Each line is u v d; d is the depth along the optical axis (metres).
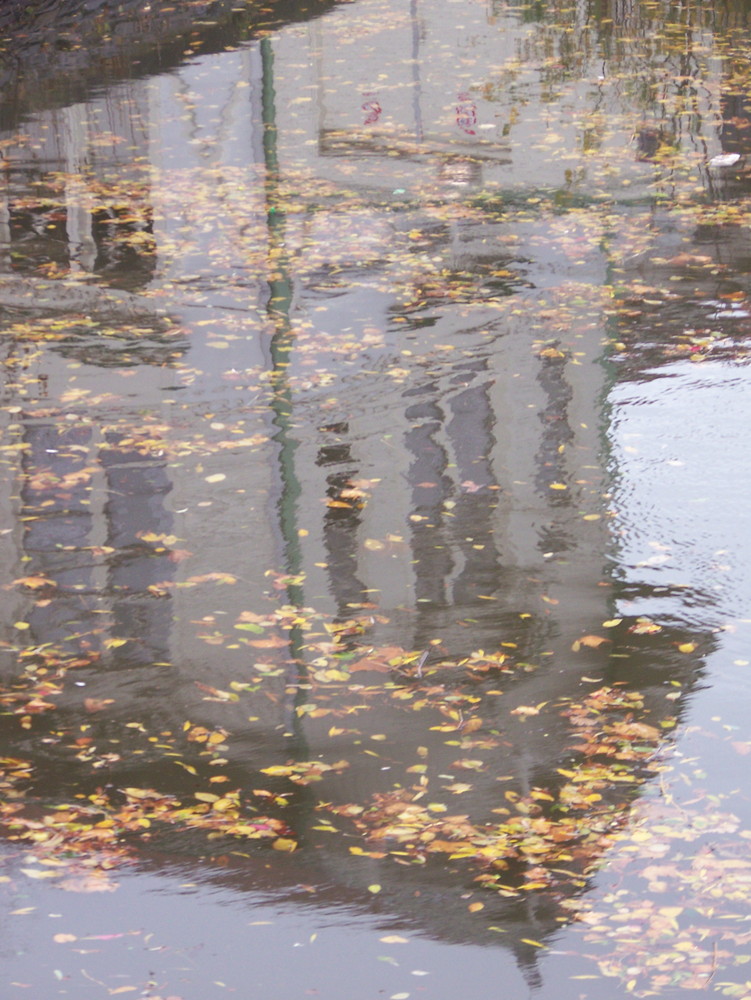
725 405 10.18
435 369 10.97
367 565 8.36
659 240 13.55
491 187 15.37
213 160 16.33
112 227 14.13
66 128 17.19
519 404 10.25
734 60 20.09
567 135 16.92
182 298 12.38
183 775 6.40
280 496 9.16
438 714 6.89
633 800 6.14
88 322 11.90
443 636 7.63
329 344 11.43
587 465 9.48
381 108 18.09
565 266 12.98
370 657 7.44
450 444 9.83
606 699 6.97
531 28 22.11
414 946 5.29
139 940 5.31
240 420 10.22
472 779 6.34
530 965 5.11
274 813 6.11
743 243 13.38
